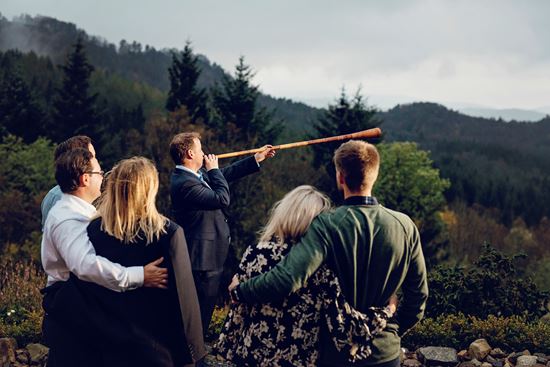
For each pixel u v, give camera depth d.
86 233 2.66
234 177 4.20
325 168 30.16
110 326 2.55
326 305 2.52
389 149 38.69
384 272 2.56
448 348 5.23
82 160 2.78
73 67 39.62
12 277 7.29
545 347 5.28
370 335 2.52
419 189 37.47
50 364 2.66
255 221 23.03
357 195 2.64
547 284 38.88
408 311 2.75
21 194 30.92
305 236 2.54
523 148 135.00
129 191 2.59
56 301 2.62
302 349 2.55
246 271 2.64
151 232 2.60
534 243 58.75
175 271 2.59
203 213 3.79
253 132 31.94
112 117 62.78
